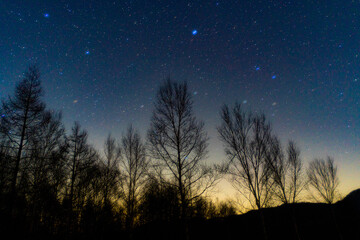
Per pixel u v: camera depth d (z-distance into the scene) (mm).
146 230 10656
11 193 7113
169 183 7164
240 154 9266
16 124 8406
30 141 8570
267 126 9781
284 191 10852
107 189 11133
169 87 8727
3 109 8344
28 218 7707
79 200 10070
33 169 8055
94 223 10562
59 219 9117
